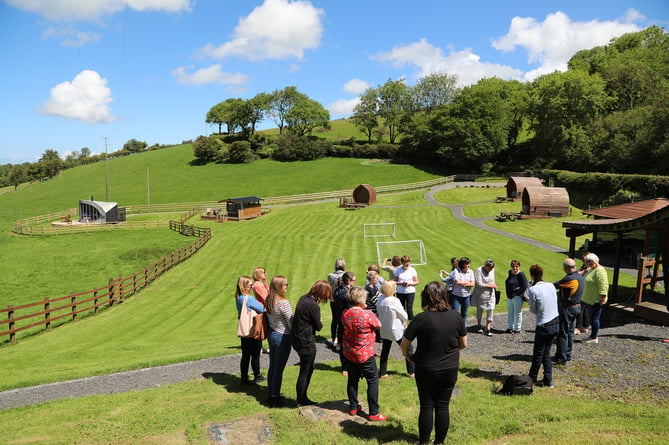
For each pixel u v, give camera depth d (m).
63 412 6.78
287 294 19.88
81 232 46.81
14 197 83.00
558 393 7.00
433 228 35.44
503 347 9.91
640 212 21.09
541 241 28.06
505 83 87.50
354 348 6.02
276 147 95.81
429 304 5.13
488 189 57.28
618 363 8.30
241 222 47.03
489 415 6.02
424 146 85.56
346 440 5.41
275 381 6.66
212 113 133.38
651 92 59.53
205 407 6.68
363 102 100.94
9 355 12.56
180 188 77.06
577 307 8.23
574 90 62.34
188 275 24.89
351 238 33.03
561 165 65.25
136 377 8.98
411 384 7.67
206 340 13.13
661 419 5.72
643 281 11.98
